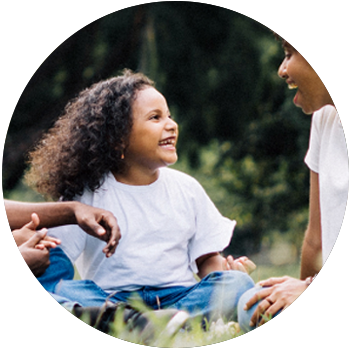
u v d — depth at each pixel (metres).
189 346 2.17
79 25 9.48
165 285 2.17
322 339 3.25
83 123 2.16
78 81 2.16
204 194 2.22
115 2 9.29
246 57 2.24
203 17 2.22
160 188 2.19
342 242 4.71
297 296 2.22
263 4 7.75
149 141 2.19
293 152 2.23
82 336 2.21
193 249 2.20
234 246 2.22
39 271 2.16
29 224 2.14
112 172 2.17
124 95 2.18
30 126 2.13
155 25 2.20
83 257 2.16
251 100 2.24
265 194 2.24
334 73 6.63
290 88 2.22
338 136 2.21
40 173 2.14
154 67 2.20
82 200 2.16
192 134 2.22
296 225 2.22
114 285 2.16
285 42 2.22
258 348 3.10
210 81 2.23
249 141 2.24
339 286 3.79
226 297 2.20
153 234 2.17
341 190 2.19
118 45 2.18
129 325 2.15
